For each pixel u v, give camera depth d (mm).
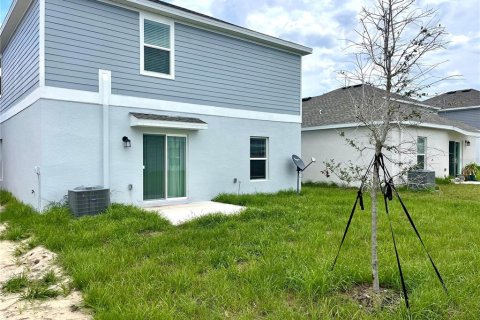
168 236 5367
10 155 10812
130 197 8141
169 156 8914
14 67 9820
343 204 8773
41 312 3096
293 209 7746
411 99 3564
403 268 3697
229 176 10125
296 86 11945
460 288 3264
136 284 3488
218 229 5738
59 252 4730
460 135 16750
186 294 3244
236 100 10258
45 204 7008
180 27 9008
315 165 15609
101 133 7723
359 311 2881
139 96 8289
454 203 8906
